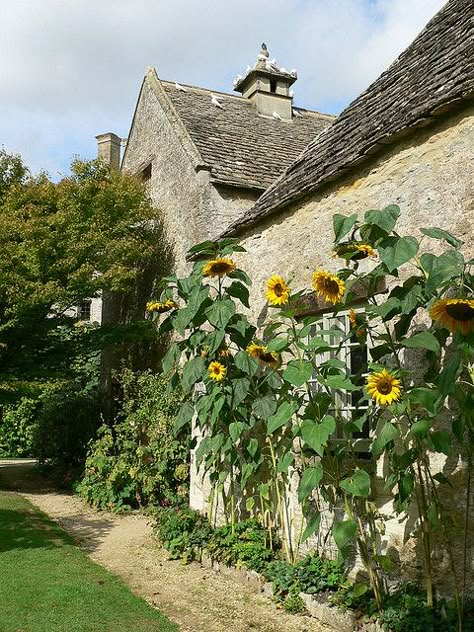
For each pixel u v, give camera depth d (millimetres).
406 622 3936
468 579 4074
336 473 4637
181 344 6152
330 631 4352
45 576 5457
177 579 5648
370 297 4344
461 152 4406
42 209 11070
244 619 4621
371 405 4559
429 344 3756
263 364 5801
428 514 3895
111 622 4434
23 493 10797
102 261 11008
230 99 13148
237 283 5957
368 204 5250
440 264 3553
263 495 5648
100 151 18375
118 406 12750
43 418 13180
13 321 10500
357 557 4949
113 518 8539
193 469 7883
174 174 11086
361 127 6066
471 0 6309
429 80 5312
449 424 4266
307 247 6000
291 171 7441
